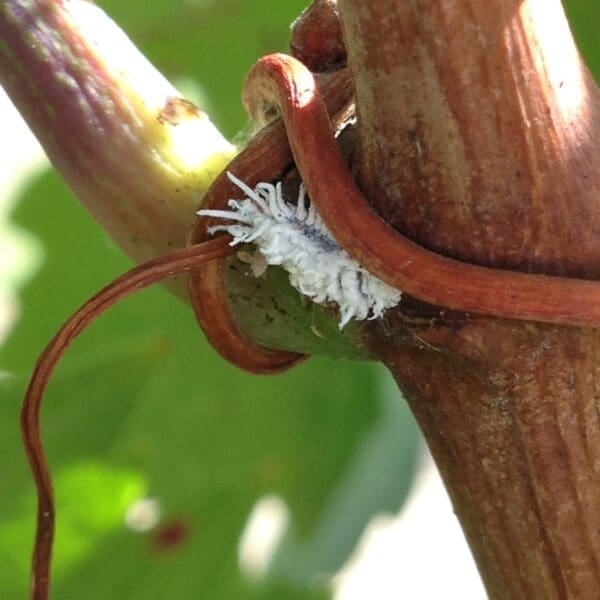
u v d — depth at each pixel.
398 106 0.06
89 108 0.07
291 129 0.06
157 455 0.09
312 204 0.06
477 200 0.06
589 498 0.06
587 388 0.06
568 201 0.06
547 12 0.06
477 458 0.06
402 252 0.06
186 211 0.07
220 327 0.07
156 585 0.09
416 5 0.06
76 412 0.09
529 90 0.06
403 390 0.07
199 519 0.09
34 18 0.07
